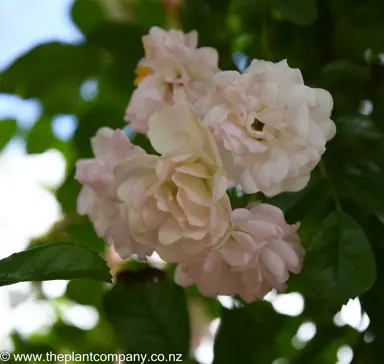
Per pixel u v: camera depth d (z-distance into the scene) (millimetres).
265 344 360
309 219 317
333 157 330
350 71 366
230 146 249
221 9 413
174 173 248
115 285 343
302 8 353
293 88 260
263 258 272
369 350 333
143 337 332
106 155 278
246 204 287
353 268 286
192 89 286
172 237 250
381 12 388
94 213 287
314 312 365
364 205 323
